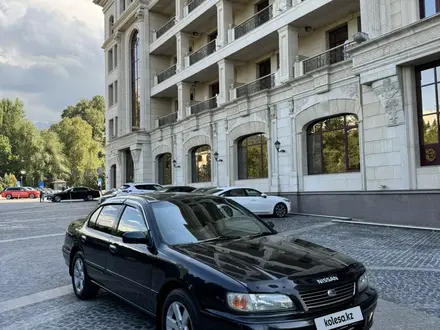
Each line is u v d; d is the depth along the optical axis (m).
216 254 3.81
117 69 38.88
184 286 3.57
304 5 18.11
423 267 7.24
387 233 11.65
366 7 14.55
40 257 9.20
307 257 3.84
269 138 20.27
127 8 35.47
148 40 33.72
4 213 23.98
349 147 16.42
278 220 15.71
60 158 62.25
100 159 66.56
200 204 5.02
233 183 23.00
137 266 4.29
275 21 19.89
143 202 4.88
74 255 6.04
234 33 23.52
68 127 65.25
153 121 33.75
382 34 14.01
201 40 29.98
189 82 29.20
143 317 4.89
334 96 16.61
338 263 3.78
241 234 4.70
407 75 13.44
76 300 5.71
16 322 4.84
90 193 39.66
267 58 23.12
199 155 27.45
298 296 3.21
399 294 5.67
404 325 4.48
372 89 14.70
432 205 12.73
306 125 18.30
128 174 37.59
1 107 63.50
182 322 3.56
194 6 27.69
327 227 13.24
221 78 24.27
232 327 3.07
